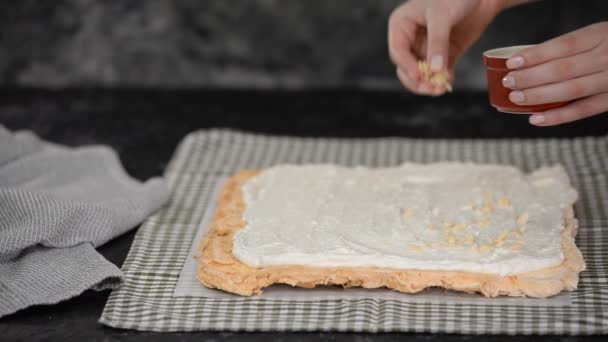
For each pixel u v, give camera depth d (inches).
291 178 55.6
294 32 82.4
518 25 80.0
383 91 81.3
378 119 73.6
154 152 66.9
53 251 49.8
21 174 57.4
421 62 53.1
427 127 71.5
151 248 51.9
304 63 83.4
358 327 44.9
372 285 46.7
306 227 49.6
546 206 51.5
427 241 48.1
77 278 47.5
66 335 45.3
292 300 46.7
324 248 47.5
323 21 81.9
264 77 84.0
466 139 68.7
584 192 57.3
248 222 50.4
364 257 46.8
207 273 47.4
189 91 81.8
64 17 82.2
